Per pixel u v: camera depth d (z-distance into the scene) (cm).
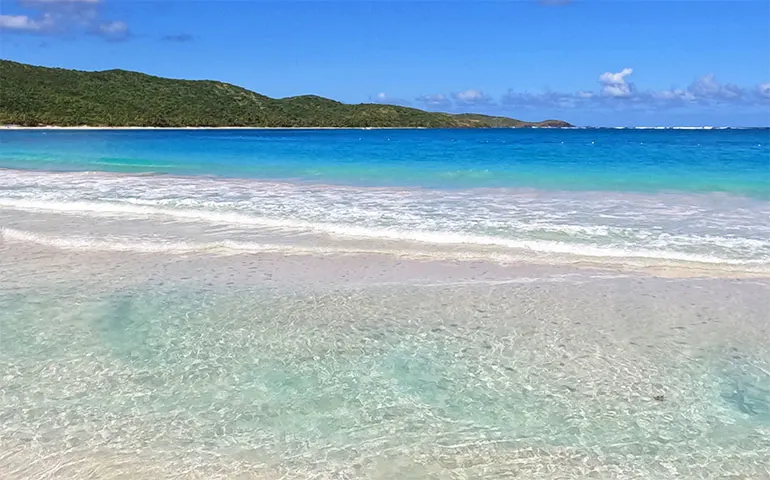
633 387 455
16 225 996
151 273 736
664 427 402
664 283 695
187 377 466
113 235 926
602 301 636
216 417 410
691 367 487
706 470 357
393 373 475
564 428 400
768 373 476
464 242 877
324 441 384
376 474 352
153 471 353
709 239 872
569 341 536
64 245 870
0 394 438
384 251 838
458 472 355
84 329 557
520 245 856
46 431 391
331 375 471
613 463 364
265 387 451
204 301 636
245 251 842
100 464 358
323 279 714
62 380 459
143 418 408
